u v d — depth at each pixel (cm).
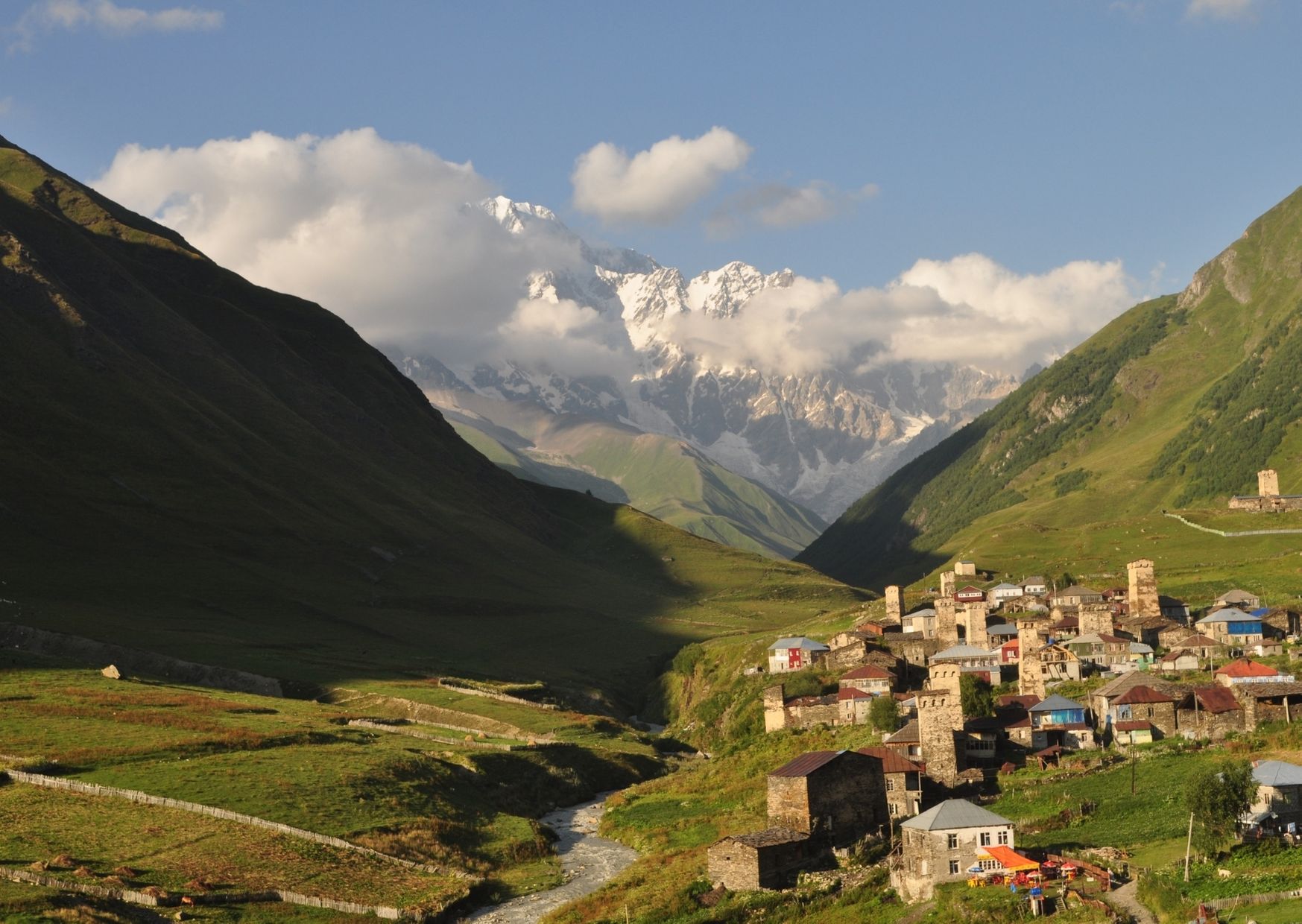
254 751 19388
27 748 18325
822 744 19175
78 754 18150
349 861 15288
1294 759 14262
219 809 16138
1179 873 11106
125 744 18888
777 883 13200
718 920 12200
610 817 18938
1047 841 12800
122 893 13250
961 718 15800
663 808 18650
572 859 16662
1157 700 16800
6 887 12950
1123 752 16162
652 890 13712
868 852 13538
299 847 15362
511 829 17788
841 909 12075
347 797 17375
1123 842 12519
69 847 14550
